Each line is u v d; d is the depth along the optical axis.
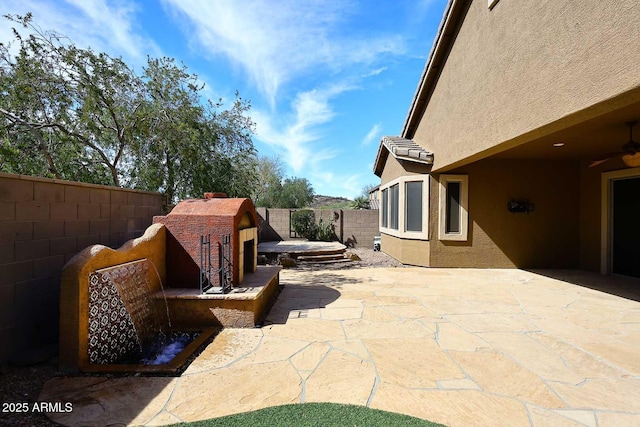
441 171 10.55
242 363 4.05
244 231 6.65
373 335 4.99
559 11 4.79
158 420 2.89
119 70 10.98
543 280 8.98
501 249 10.80
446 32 8.77
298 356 4.25
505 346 4.61
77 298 3.76
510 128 6.05
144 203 7.08
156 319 5.27
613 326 5.43
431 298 7.13
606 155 9.62
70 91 9.92
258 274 7.24
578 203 10.76
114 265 4.45
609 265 9.73
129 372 3.77
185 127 11.80
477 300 6.98
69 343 3.76
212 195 7.16
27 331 4.09
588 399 3.31
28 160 9.45
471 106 7.65
